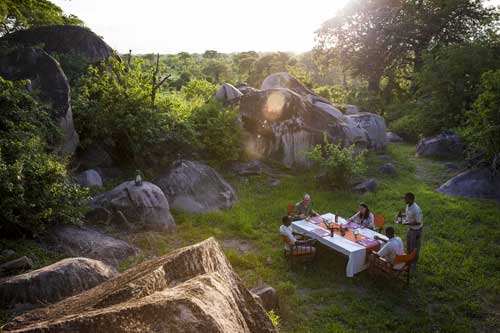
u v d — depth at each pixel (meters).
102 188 10.20
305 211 9.86
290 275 7.77
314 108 16.34
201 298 2.01
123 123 11.78
